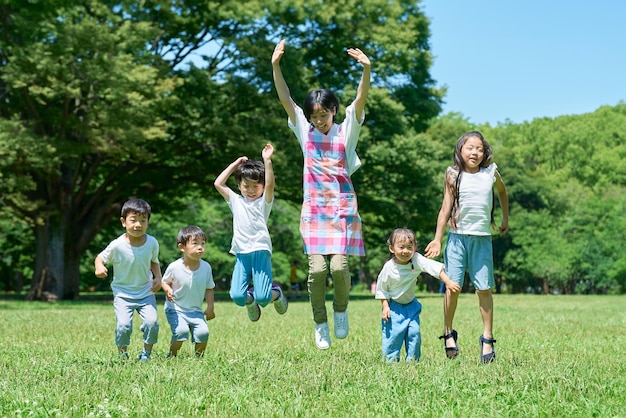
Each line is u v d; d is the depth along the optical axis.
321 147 5.86
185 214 43.34
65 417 3.68
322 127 5.85
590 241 50.91
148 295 6.41
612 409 3.88
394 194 28.59
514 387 4.45
